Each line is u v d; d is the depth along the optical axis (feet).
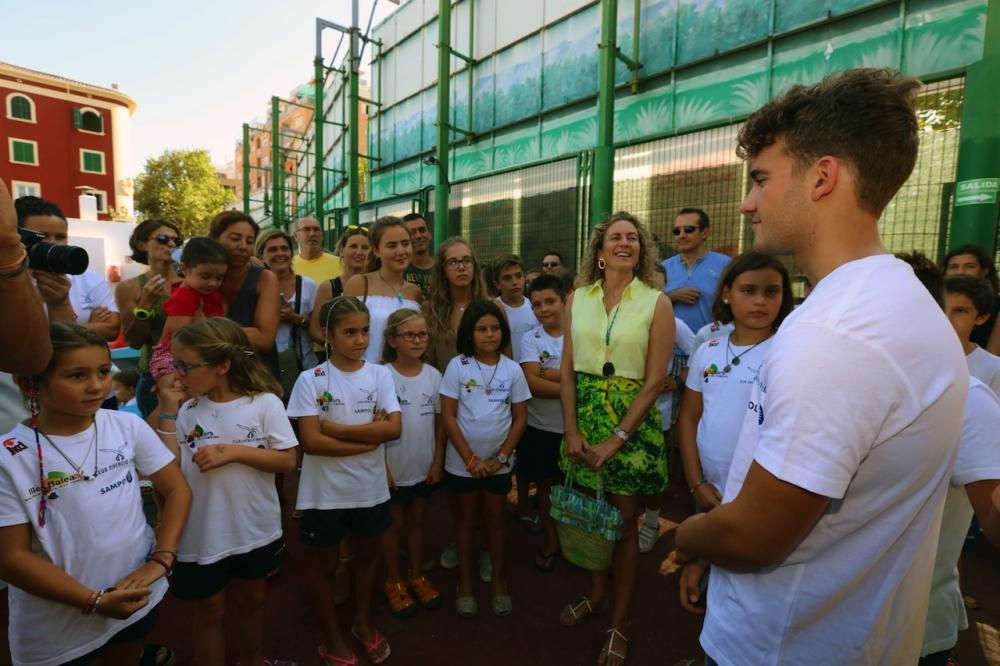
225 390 6.64
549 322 10.51
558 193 23.41
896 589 2.99
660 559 10.10
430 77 34.65
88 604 4.78
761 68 18.63
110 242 34.35
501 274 12.00
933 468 2.82
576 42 24.89
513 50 28.37
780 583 3.16
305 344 12.54
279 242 12.38
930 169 14.52
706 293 12.66
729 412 6.56
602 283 8.20
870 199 2.89
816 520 2.93
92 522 5.05
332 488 7.35
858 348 2.61
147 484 10.06
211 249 8.69
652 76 21.66
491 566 9.00
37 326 3.38
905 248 14.92
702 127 19.07
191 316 8.57
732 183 18.48
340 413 7.55
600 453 7.23
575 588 9.13
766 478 2.76
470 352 9.05
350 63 36.52
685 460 7.18
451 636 7.88
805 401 2.64
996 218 11.64
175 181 107.96
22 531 4.75
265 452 6.51
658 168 20.72
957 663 7.20
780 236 3.19
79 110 107.14
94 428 5.31
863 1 16.30
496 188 26.99
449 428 8.61
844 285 2.79
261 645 6.81
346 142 48.60
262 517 6.61
